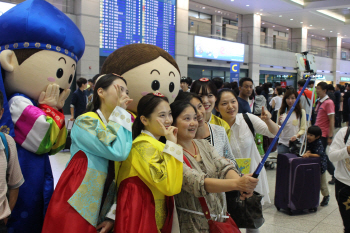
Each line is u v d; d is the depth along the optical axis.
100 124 1.85
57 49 2.35
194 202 1.84
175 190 1.69
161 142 1.88
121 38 12.00
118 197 1.77
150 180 1.70
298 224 3.59
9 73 2.28
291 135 4.69
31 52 2.27
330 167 5.14
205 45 16.22
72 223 1.75
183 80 6.24
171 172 1.68
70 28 2.46
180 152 1.73
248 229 2.47
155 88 2.52
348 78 30.28
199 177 1.72
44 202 2.31
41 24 2.25
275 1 16.45
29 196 2.23
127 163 1.82
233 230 1.83
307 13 18.95
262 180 2.93
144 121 1.88
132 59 2.49
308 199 3.85
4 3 8.70
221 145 2.33
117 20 11.83
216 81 5.32
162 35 13.55
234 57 18.00
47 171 2.39
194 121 1.93
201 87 2.60
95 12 11.23
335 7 17.08
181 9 14.41
